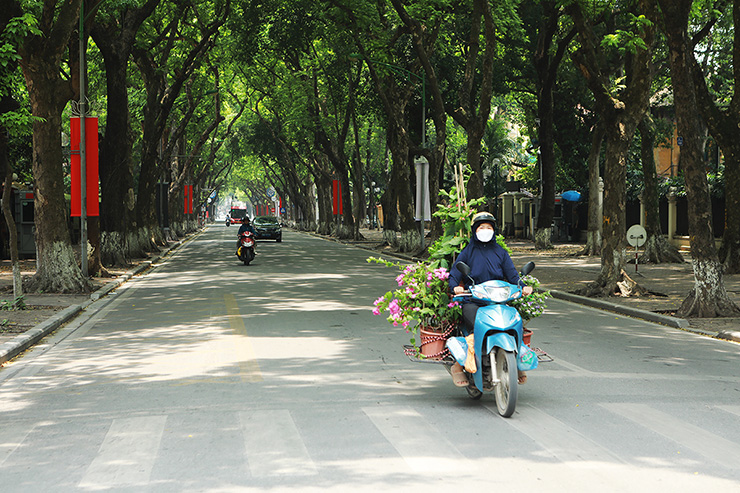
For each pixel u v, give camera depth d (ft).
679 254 88.12
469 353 22.90
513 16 107.14
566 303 54.34
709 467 17.29
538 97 126.62
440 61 121.08
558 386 26.27
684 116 46.06
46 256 59.16
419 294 24.20
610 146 56.80
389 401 24.00
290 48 134.82
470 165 94.43
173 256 117.39
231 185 452.35
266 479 16.58
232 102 200.03
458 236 25.86
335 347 34.32
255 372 28.76
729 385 26.58
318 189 224.12
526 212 168.66
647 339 37.60
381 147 226.79
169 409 23.20
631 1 59.93
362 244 154.20
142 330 40.68
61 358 32.68
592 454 18.29
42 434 20.62
